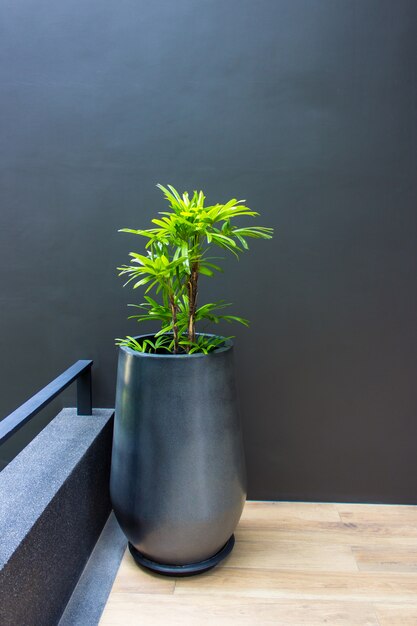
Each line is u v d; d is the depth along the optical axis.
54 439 1.01
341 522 1.12
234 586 0.91
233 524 0.92
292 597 0.88
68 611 0.85
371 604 0.86
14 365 1.18
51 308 1.16
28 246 1.14
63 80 1.09
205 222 0.81
